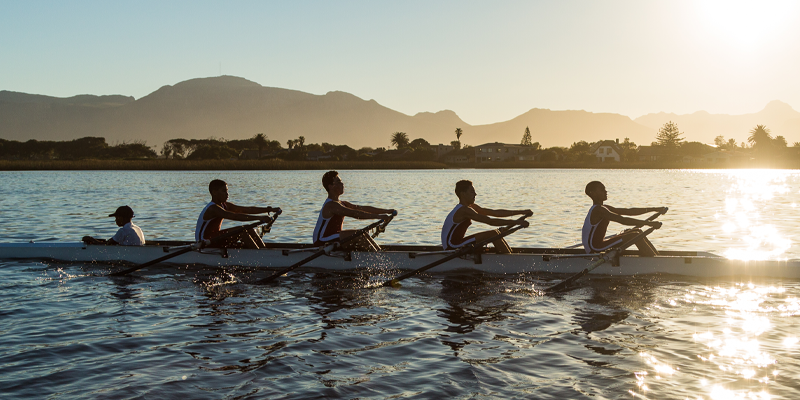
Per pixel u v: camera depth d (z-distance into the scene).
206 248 9.30
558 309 6.70
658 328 5.88
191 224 16.58
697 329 5.82
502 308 6.80
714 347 5.25
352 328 6.04
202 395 4.30
